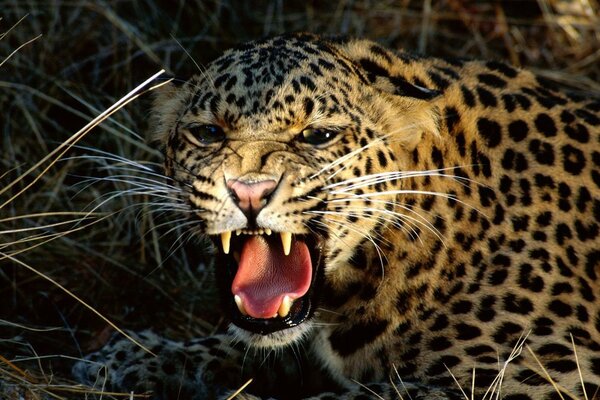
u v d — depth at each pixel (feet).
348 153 26.96
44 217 38.17
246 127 26.68
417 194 28.17
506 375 27.14
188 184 27.53
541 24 48.06
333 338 29.35
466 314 28.09
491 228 28.66
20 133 40.75
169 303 36.65
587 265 29.17
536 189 29.19
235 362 31.22
